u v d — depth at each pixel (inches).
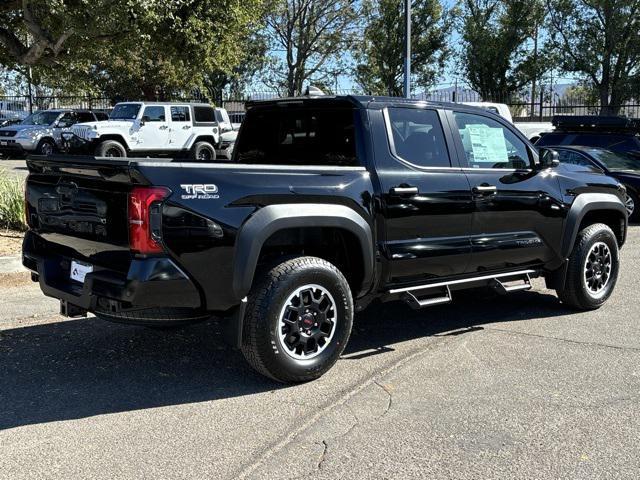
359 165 194.1
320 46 1670.8
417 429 151.6
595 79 1529.3
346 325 184.9
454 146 213.8
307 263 176.2
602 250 258.1
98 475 131.2
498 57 1644.9
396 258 195.3
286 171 175.0
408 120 205.6
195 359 199.9
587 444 144.7
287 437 147.8
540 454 140.1
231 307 169.8
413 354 204.7
